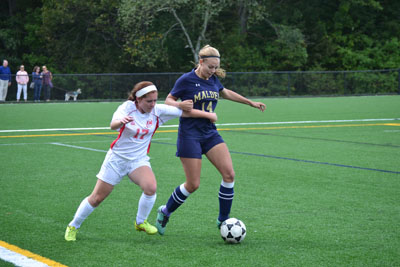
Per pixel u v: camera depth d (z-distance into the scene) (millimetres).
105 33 162000
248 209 24531
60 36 160000
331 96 138125
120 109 18844
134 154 19250
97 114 84250
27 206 24906
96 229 21172
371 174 33562
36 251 18172
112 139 51688
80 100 120125
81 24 157750
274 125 66500
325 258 17594
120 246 18891
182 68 166000
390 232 20750
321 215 23438
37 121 71438
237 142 49688
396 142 49750
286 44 166375
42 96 117000
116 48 160625
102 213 23750
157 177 32469
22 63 168375
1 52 165875
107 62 161125
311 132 58469
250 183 30609
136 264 16906
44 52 169000
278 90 133875
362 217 23094
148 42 149125
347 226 21641
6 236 19984
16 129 60844
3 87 111375
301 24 176625
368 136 54625
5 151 42938
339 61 181500
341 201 26188
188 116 20062
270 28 178875
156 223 20469
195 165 20312
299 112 87875
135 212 23969
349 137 53781
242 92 131875
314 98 131500
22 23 169125
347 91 139625
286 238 19953
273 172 34188
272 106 103625
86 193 27859
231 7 170125
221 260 17375
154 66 148250
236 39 166125
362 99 125250
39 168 35156
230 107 102938
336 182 30969
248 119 75312
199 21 154125
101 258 17500
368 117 77562
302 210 24359
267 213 23797
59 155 41000
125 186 29750
